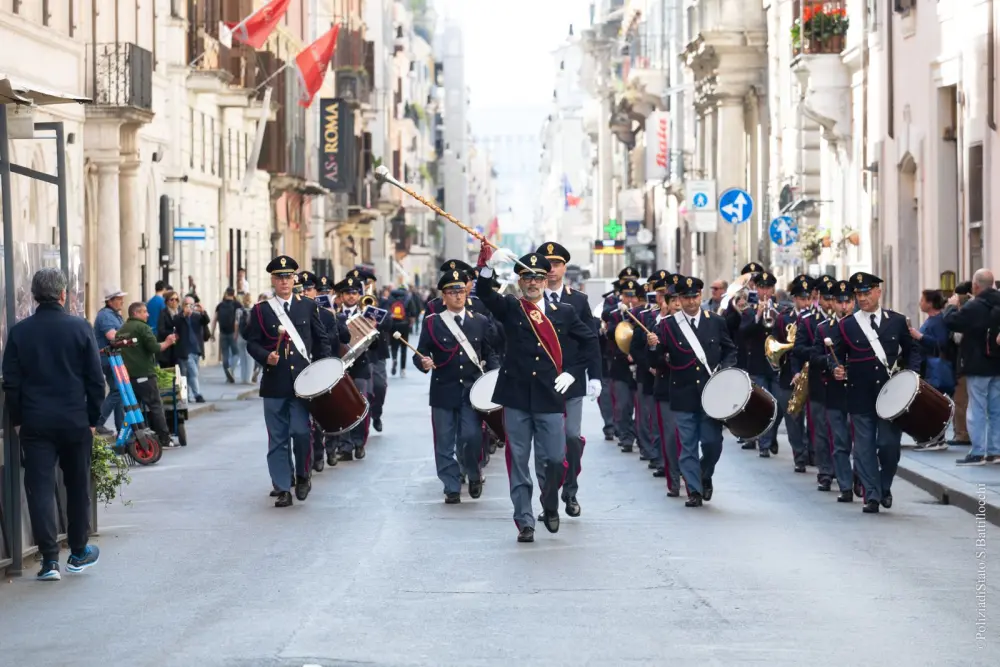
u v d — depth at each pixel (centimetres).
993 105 2638
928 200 3056
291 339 1667
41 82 2917
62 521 1376
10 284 1304
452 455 1692
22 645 997
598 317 2475
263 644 988
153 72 4094
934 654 959
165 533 1464
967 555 1329
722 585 1185
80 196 3145
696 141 6275
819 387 1783
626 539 1417
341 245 8325
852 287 1633
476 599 1131
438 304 1897
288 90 5850
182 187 4472
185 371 3139
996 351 1925
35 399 1216
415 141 13075
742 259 5556
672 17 7094
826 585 1186
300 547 1376
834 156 4050
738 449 2280
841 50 3866
